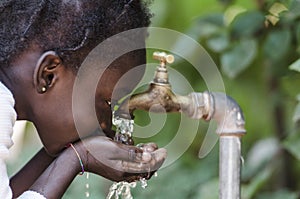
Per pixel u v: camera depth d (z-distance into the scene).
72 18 4.18
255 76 8.00
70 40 4.16
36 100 4.20
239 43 6.50
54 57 4.15
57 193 4.11
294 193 6.70
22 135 7.01
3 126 4.04
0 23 4.21
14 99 4.19
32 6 4.18
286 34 6.31
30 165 4.64
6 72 4.21
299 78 7.19
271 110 7.58
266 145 7.56
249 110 8.17
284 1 6.20
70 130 4.21
